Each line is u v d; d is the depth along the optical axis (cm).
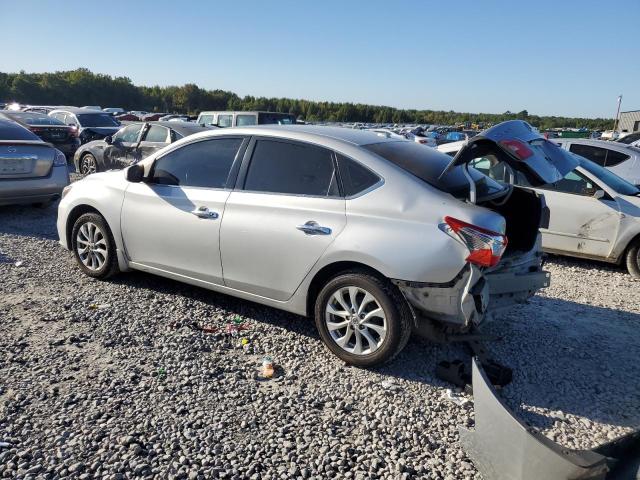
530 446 228
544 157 370
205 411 327
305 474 276
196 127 1099
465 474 281
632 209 668
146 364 380
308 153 414
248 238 421
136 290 522
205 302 499
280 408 335
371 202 376
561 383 383
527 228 423
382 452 297
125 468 274
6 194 795
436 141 2981
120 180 518
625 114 5088
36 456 279
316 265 392
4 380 349
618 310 542
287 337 436
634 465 234
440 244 349
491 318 386
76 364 374
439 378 378
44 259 617
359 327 383
